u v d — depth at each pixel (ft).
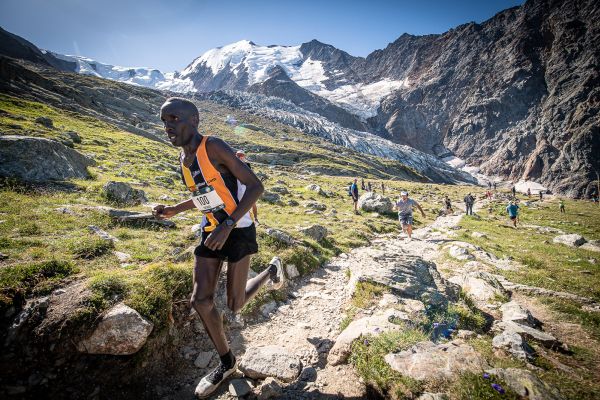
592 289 30.37
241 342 17.01
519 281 30.78
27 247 19.92
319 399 12.34
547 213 136.77
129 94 474.08
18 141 42.83
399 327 15.46
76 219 28.84
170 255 22.98
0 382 11.35
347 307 20.93
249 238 11.70
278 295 22.70
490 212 130.21
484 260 38.91
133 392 12.59
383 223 69.41
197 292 11.35
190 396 12.80
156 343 13.89
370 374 12.62
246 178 10.77
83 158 59.11
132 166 81.87
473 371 11.43
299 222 52.21
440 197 197.16
